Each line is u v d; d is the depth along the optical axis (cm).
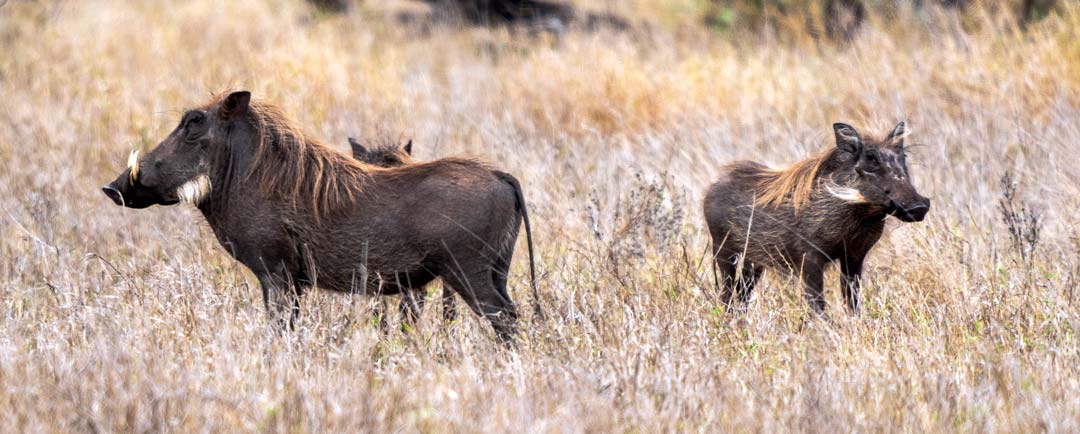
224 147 2209
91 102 4294
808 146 3531
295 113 4150
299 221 2184
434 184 2156
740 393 1844
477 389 1827
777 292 2445
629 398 1802
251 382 1867
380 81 4803
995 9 4744
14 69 4812
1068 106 3616
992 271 2412
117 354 1934
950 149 3484
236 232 2216
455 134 4016
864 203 2295
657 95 4303
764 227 2419
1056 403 1811
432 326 2264
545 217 2917
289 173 2191
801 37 5053
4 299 2470
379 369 2006
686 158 3484
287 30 6119
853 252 2394
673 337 2078
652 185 2678
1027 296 2286
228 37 5925
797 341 2106
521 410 1716
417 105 4438
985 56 4166
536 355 2041
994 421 1752
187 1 7256
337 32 6375
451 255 2141
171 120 4131
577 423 1691
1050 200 2991
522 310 2328
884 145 2303
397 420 1700
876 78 4194
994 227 2834
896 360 2019
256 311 2252
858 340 2111
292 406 1716
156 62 5206
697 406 1786
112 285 2511
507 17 6812
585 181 3300
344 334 2155
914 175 3219
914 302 2375
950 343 2114
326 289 2258
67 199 3316
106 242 2995
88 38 5656
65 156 3678
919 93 4031
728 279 2506
